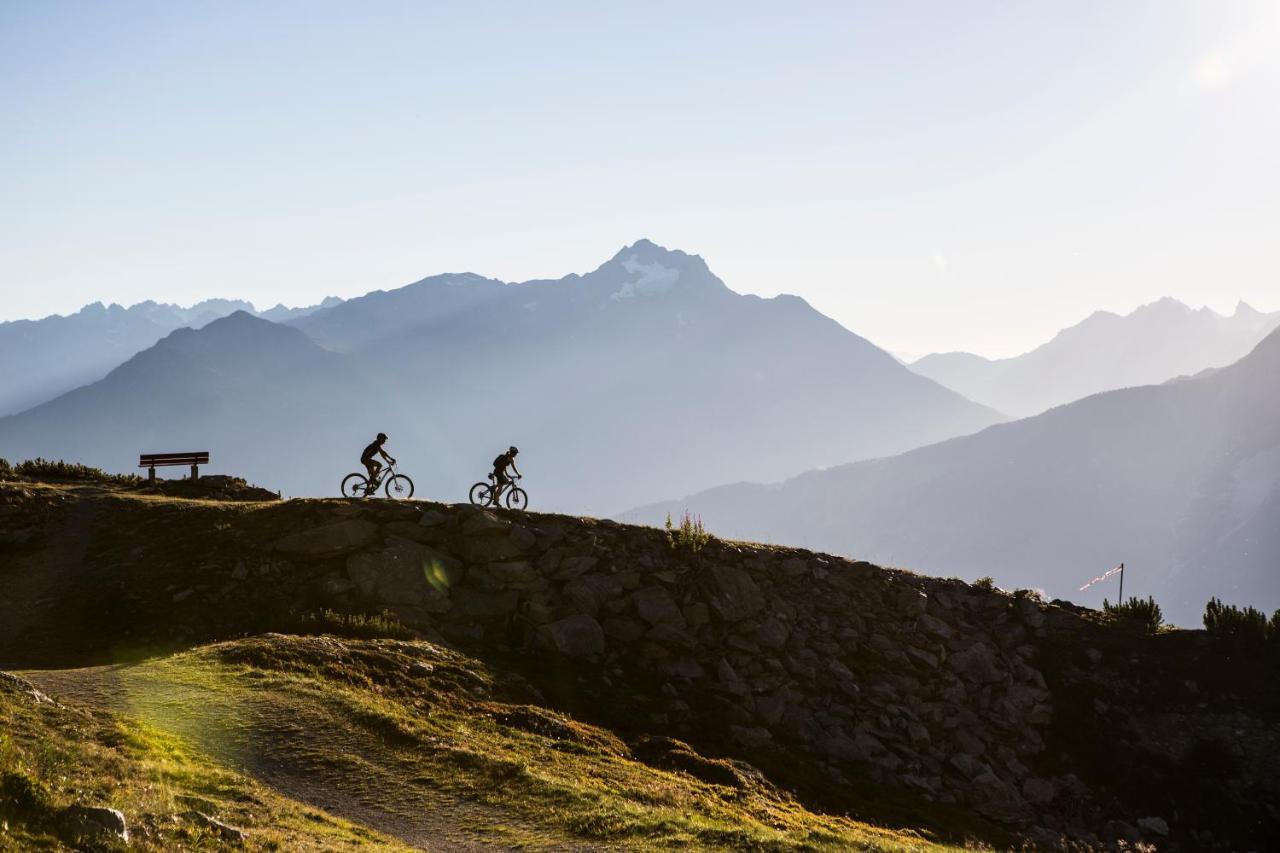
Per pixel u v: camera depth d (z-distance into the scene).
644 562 41.41
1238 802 37.69
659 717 33.72
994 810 34.94
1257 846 35.97
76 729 19.06
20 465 53.41
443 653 32.91
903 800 33.38
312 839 15.91
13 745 15.69
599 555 41.22
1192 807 37.47
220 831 14.88
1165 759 39.50
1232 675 42.81
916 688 40.22
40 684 24.30
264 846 14.91
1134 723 41.09
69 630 33.91
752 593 41.62
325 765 20.62
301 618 34.84
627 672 36.78
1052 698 41.97
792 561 44.84
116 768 17.00
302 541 38.62
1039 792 37.12
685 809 21.67
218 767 19.62
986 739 39.28
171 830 14.30
